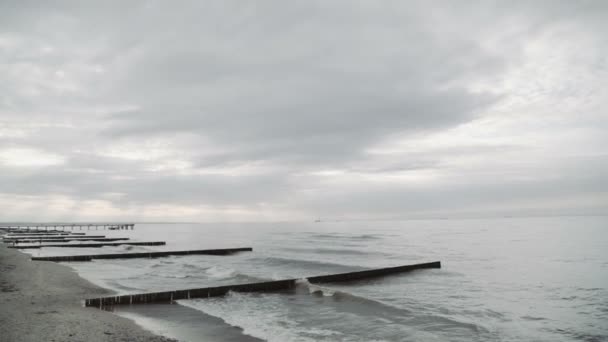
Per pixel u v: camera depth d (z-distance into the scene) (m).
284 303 15.09
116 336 9.30
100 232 93.88
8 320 10.29
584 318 13.48
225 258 34.19
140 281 19.52
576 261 30.70
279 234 91.12
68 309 12.00
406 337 10.94
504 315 13.87
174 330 10.63
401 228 121.31
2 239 50.72
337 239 67.81
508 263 30.12
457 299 16.66
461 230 94.62
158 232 104.50
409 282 21.22
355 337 10.77
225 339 10.08
